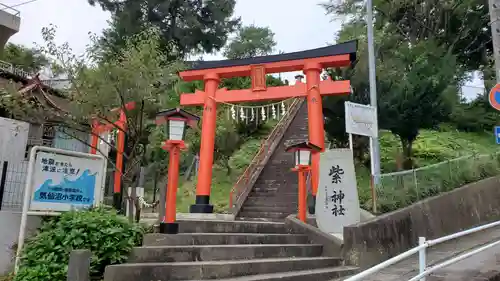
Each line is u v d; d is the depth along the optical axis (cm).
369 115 1145
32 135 1602
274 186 1691
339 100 1633
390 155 1831
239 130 2577
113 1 2756
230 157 2359
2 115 1342
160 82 934
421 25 2441
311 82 1545
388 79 1501
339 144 1903
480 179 1195
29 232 740
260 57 1634
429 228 974
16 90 966
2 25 1786
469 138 2150
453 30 2448
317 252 863
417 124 1488
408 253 464
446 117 1692
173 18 2900
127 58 883
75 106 898
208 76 1664
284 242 884
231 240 825
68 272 560
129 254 667
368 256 822
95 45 1030
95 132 1087
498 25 1014
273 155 2075
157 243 739
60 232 659
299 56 1579
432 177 1127
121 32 2562
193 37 2911
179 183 2142
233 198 1537
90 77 870
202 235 791
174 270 636
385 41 2066
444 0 2361
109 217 700
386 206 1040
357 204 927
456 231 1039
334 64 1554
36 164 736
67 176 773
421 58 1527
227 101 1653
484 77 2419
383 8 2464
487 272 645
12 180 851
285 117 2550
